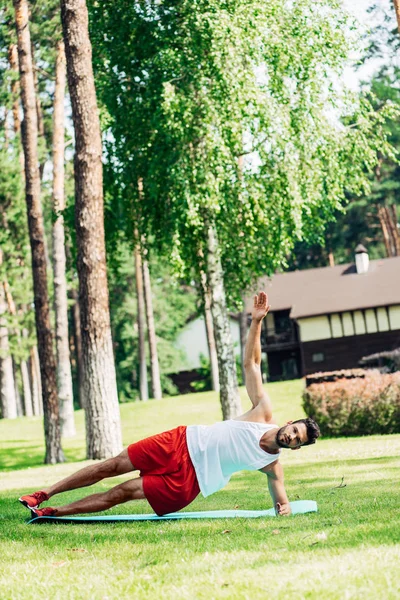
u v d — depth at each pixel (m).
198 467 6.62
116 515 7.52
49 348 19.52
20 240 38.56
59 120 26.30
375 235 53.72
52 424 19.38
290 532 5.70
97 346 15.70
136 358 58.50
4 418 38.94
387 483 8.85
